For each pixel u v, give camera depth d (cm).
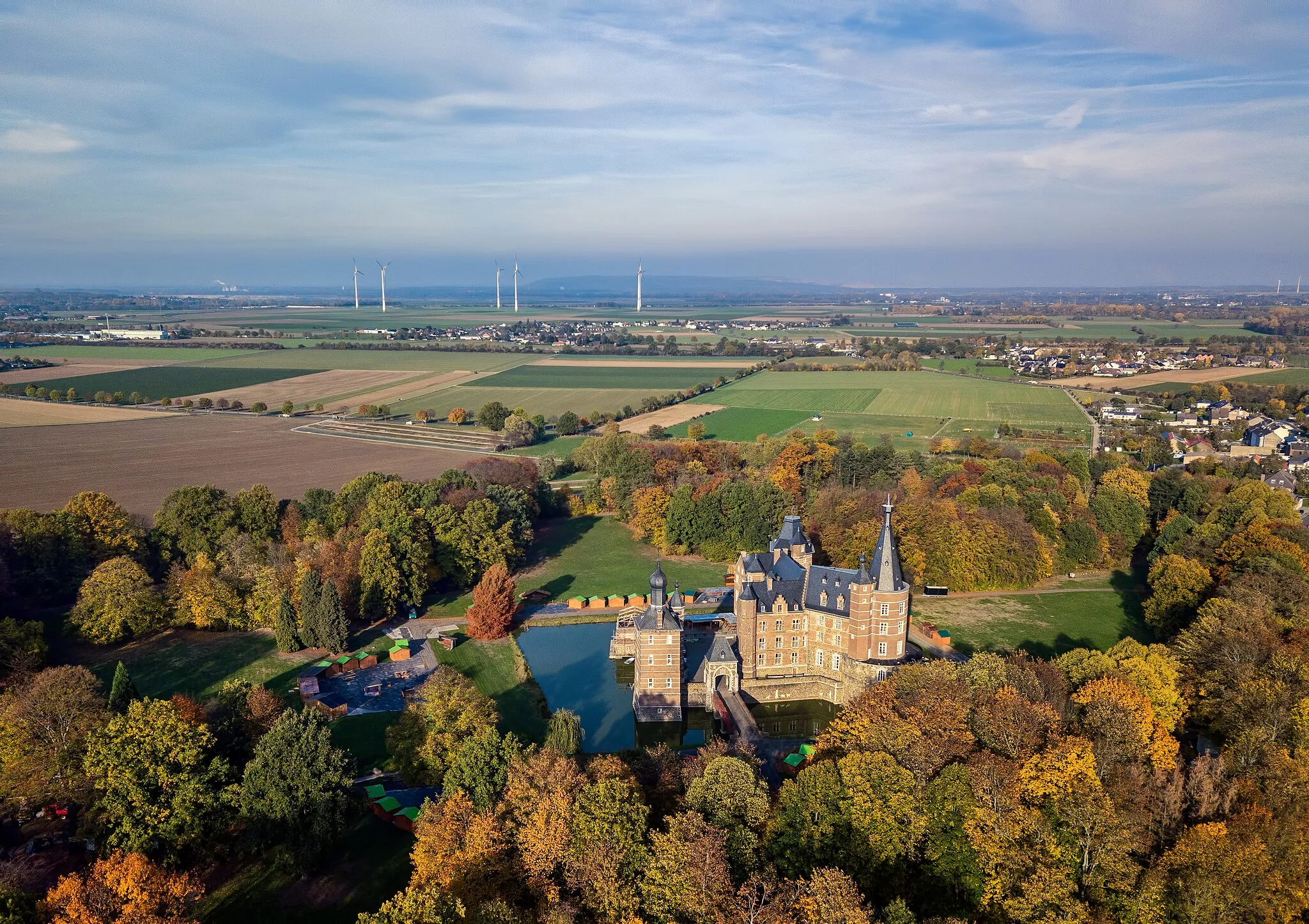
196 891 8856
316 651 15675
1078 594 19212
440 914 7344
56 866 9425
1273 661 11638
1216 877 7888
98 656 15312
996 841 8519
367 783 11456
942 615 17838
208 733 10256
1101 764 9781
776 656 15062
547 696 14725
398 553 17862
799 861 8806
